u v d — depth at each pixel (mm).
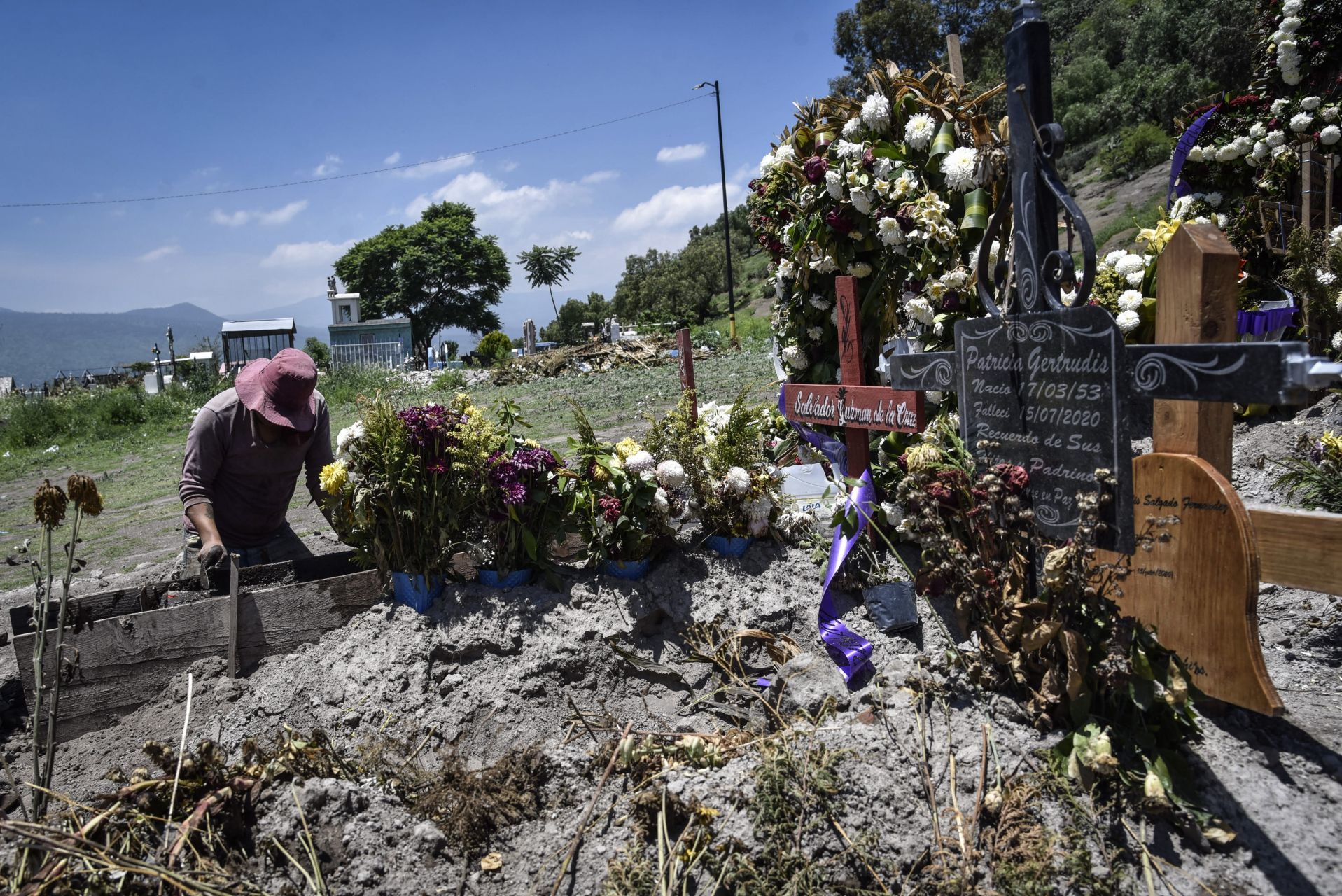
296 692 3244
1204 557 2652
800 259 4898
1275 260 6793
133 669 3416
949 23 54625
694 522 3953
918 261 4285
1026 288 2926
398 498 3455
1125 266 5465
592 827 2643
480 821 2688
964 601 2930
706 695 3271
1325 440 4160
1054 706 2680
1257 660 2529
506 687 3219
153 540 8547
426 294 79938
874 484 3951
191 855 2531
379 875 2508
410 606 3494
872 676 3160
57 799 2861
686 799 2598
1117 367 2541
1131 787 2439
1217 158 7203
